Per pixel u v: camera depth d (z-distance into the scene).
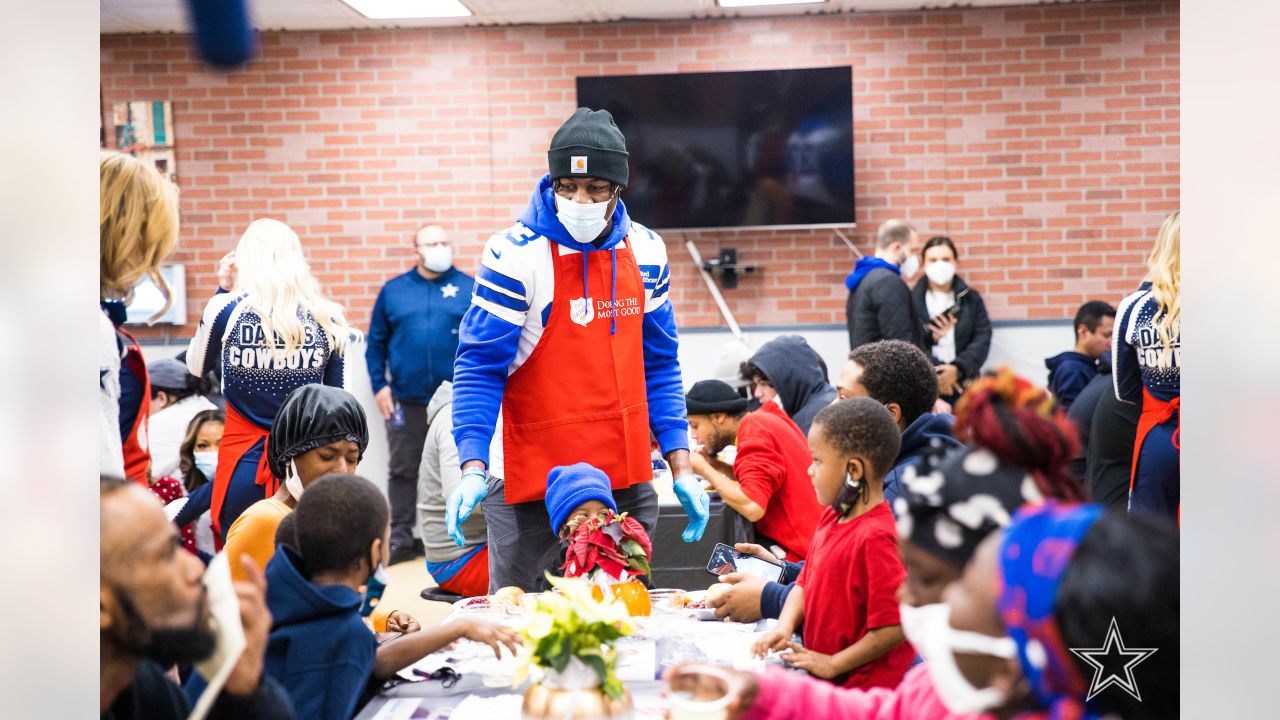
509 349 2.03
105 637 1.22
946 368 5.57
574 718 1.16
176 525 2.57
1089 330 4.24
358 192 5.98
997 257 5.90
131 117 5.91
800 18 5.89
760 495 2.45
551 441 2.04
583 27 5.92
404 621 1.76
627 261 2.09
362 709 1.38
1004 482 0.97
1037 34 5.81
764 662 1.48
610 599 1.51
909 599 1.00
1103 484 2.54
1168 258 2.36
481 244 5.98
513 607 1.81
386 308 5.41
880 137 5.91
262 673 1.23
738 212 5.86
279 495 1.89
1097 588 0.91
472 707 1.33
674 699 1.25
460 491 1.96
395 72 5.95
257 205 5.97
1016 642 0.94
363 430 1.89
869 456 1.50
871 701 1.23
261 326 2.49
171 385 3.45
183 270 5.94
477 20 5.87
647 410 2.14
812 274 5.96
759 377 3.20
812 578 1.55
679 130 5.85
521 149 5.96
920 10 5.85
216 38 5.77
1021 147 5.86
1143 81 5.79
